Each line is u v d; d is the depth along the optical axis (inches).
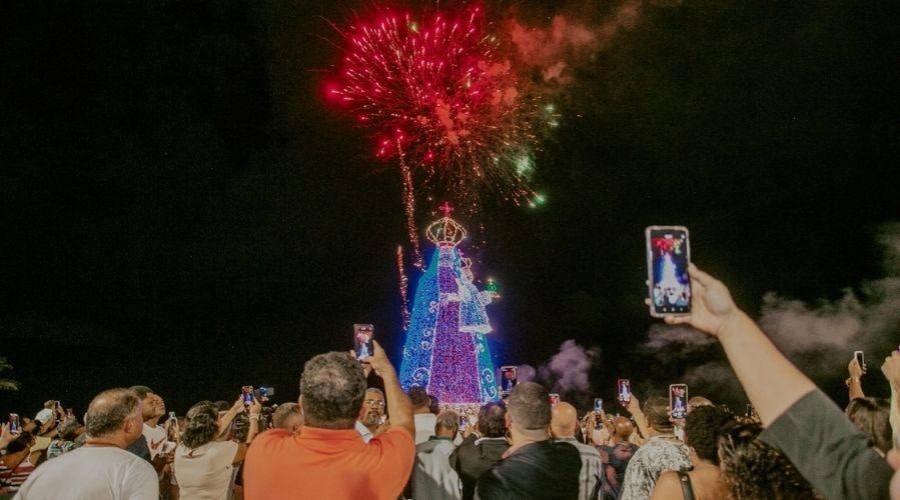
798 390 63.1
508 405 156.9
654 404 184.1
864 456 59.9
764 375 64.7
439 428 194.2
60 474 145.6
